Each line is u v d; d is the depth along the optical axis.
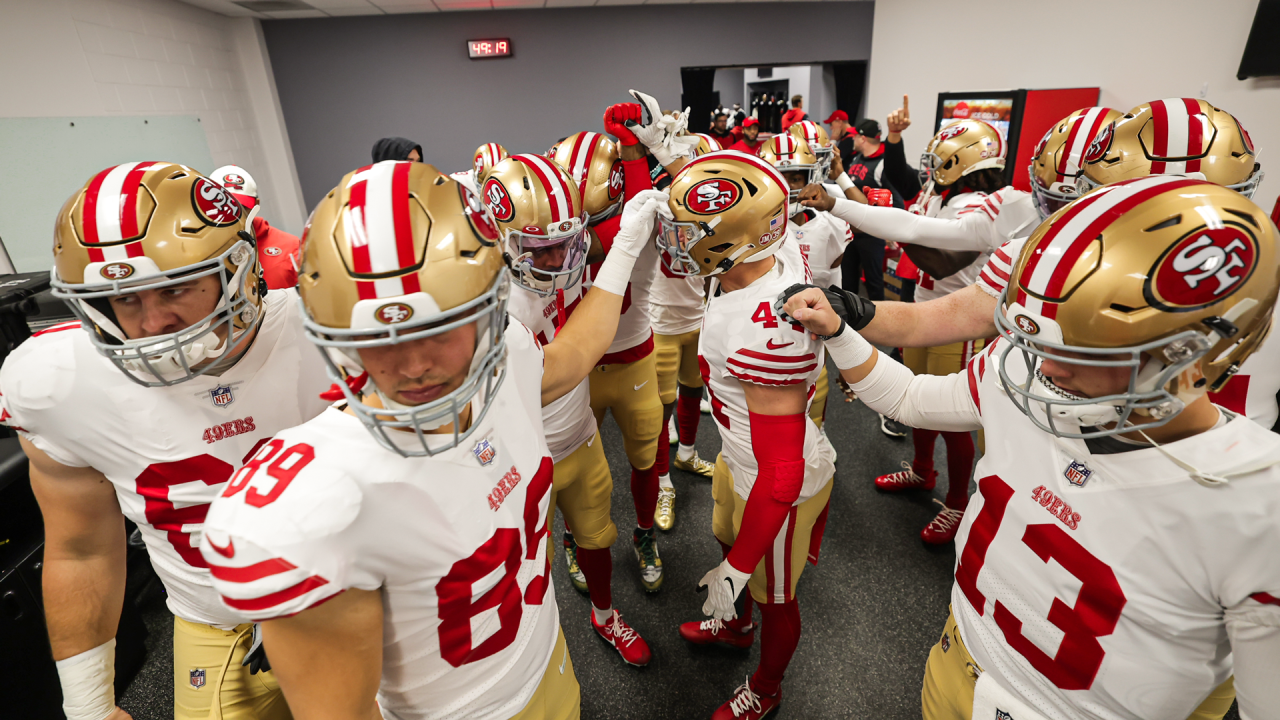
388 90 5.45
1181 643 0.63
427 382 0.51
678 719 1.51
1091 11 3.14
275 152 5.42
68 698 0.89
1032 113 3.41
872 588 1.87
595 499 1.49
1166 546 0.60
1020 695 0.77
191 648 0.96
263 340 0.87
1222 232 0.50
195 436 0.82
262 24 5.12
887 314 1.09
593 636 1.76
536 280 1.26
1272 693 0.56
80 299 0.67
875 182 4.06
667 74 5.75
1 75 3.04
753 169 1.01
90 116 3.52
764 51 5.77
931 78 4.57
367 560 0.55
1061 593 0.69
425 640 0.64
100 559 0.91
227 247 0.73
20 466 1.47
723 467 1.31
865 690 1.55
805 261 1.25
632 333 1.64
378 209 0.47
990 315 1.10
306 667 0.54
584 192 1.45
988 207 1.77
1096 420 0.60
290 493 0.51
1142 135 1.07
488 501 0.66
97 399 0.78
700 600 1.88
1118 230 0.53
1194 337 0.51
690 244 1.02
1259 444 0.56
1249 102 2.44
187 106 4.36
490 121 5.68
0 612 1.38
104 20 3.63
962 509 1.98
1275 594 0.54
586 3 5.30
